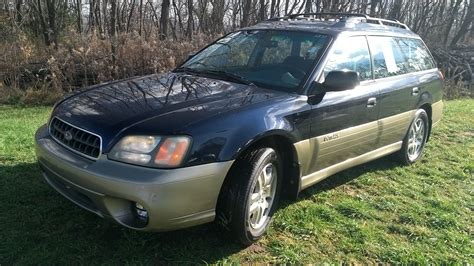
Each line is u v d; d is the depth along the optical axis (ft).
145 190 9.16
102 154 9.68
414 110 17.97
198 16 48.49
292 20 16.43
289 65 13.42
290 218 12.84
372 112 14.97
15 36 40.57
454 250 12.18
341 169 14.43
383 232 12.78
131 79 13.50
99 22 47.60
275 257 10.94
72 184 10.06
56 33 43.04
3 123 21.15
